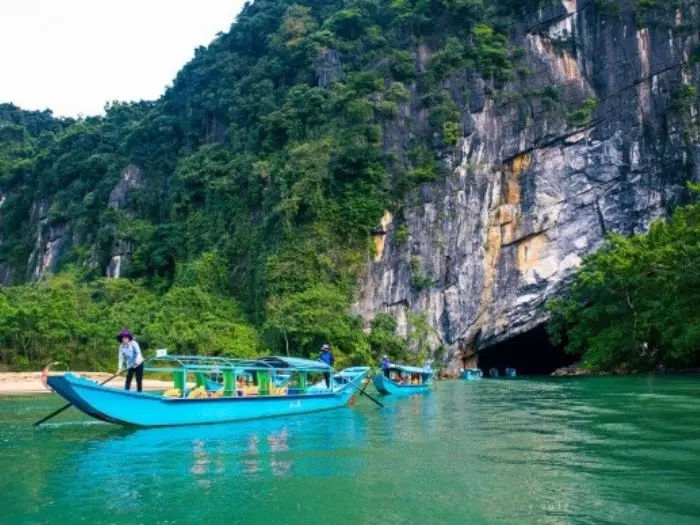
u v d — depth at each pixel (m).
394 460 12.04
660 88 57.06
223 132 70.44
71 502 9.30
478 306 54.19
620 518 8.24
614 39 58.31
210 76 74.06
